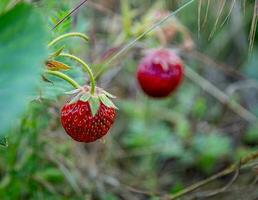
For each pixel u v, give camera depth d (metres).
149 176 0.34
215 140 0.35
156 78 0.27
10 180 0.27
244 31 0.40
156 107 0.37
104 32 0.34
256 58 0.41
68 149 0.30
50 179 0.28
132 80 0.38
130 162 0.35
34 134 0.26
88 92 0.19
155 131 0.36
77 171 0.29
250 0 0.27
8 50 0.11
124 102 0.36
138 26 0.30
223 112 0.36
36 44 0.11
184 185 0.34
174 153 0.35
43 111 0.26
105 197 0.30
